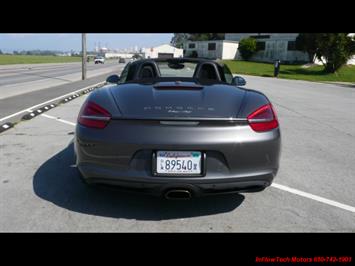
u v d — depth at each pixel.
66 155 5.00
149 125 2.80
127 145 2.79
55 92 13.70
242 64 52.66
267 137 2.93
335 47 38.88
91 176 2.92
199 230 2.95
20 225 2.95
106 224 3.00
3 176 4.11
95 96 3.21
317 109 11.26
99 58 73.81
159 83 3.63
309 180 4.25
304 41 43.47
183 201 3.49
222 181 2.83
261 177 2.94
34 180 3.99
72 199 3.48
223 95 3.20
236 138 2.82
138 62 4.48
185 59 4.46
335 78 35.28
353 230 3.00
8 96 12.15
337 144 6.26
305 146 6.05
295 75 37.12
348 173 4.57
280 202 3.55
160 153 2.79
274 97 14.97
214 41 65.56
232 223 3.08
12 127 7.01
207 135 2.78
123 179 2.82
